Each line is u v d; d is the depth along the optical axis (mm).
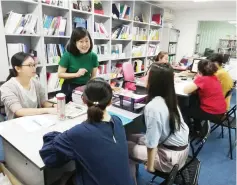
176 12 6500
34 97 1760
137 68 5035
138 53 4984
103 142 930
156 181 1975
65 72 2225
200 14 6145
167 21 6102
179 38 6637
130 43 4664
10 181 1305
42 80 3072
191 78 3627
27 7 2945
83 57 2207
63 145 913
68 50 2160
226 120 2545
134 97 1753
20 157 1235
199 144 1558
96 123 959
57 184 1227
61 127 1353
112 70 4406
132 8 4512
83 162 913
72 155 906
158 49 5746
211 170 2193
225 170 2201
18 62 1602
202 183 1989
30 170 1208
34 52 2984
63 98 1446
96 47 3850
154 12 5637
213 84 2443
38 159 1010
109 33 4023
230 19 5742
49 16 2975
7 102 1571
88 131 918
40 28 2861
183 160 1412
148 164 1343
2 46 2463
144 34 5090
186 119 2570
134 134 1714
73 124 1402
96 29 3746
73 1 3268
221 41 8164
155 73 1275
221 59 2891
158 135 1275
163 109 1267
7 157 1396
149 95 1341
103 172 918
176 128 1321
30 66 1644
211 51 6668
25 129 1310
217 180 2037
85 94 972
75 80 2229
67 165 1295
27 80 1687
